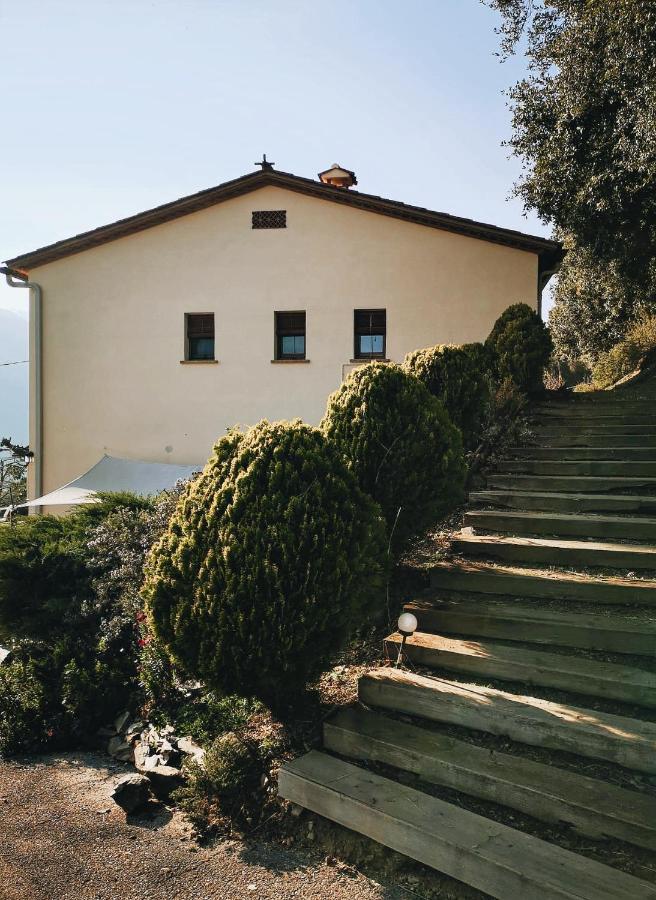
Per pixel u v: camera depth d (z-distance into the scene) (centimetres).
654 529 569
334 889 319
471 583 536
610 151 1191
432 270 1457
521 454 857
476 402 845
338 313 1499
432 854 312
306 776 373
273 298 1527
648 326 1638
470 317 1434
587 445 863
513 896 283
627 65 1049
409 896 309
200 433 1549
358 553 421
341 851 345
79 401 1600
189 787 418
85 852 372
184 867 349
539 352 1188
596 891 269
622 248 1385
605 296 2158
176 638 414
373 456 556
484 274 1433
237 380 1538
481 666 434
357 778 369
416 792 351
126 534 735
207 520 424
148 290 1580
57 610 698
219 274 1551
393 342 1466
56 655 645
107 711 583
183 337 1565
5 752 562
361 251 1491
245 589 396
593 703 389
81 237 1573
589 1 1118
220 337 1548
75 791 468
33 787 482
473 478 782
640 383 1267
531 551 570
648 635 418
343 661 500
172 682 549
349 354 1493
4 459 3020
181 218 1571
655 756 329
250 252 1540
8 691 604
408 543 583
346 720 413
